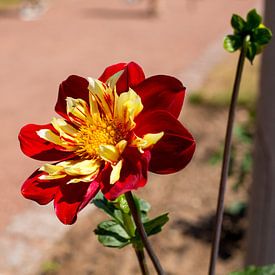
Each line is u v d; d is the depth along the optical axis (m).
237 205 1.34
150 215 1.40
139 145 0.35
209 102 2.05
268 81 0.74
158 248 1.25
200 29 3.36
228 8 3.99
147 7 4.04
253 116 1.34
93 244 1.25
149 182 1.54
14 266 1.18
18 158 1.71
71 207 0.36
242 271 0.46
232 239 1.28
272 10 0.70
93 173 0.36
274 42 0.71
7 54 2.89
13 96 2.26
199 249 1.25
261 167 0.81
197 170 1.60
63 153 0.39
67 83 0.40
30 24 3.57
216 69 2.48
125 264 1.20
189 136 0.35
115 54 2.85
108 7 4.09
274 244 0.79
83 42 3.09
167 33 3.27
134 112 0.36
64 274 1.17
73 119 0.38
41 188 0.37
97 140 0.37
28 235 1.28
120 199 0.40
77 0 4.32
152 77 0.37
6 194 1.48
